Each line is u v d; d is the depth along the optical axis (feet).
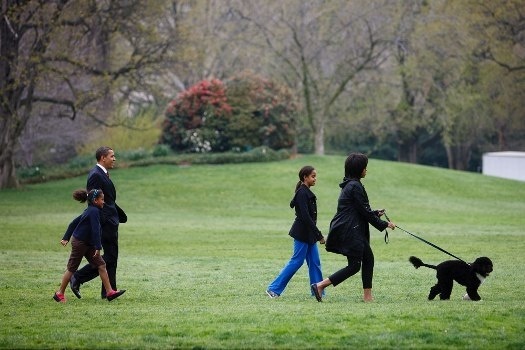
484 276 89.10
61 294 92.84
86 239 92.53
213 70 481.46
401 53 447.01
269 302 91.76
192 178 315.58
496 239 177.47
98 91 325.83
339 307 84.43
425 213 261.03
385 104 465.88
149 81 368.89
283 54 404.36
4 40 300.40
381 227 89.61
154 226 214.28
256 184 307.58
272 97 357.00
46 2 299.38
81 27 315.58
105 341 68.08
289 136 360.28
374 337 67.82
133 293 100.78
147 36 321.93
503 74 434.30
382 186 310.45
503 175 391.24
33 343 67.56
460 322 73.20
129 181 310.65
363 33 390.21
